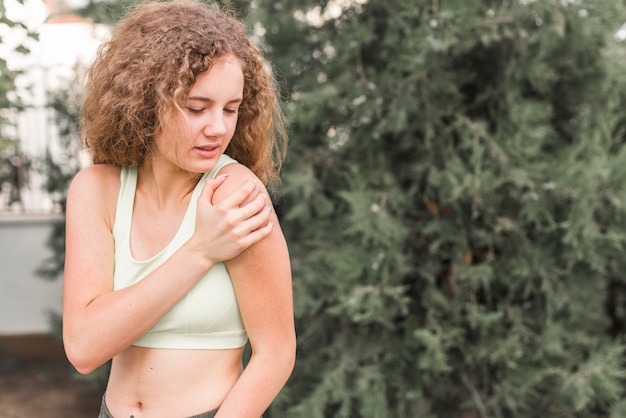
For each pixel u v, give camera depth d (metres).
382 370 3.38
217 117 1.13
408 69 2.97
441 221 3.30
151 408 1.24
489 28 3.03
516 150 3.11
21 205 5.27
